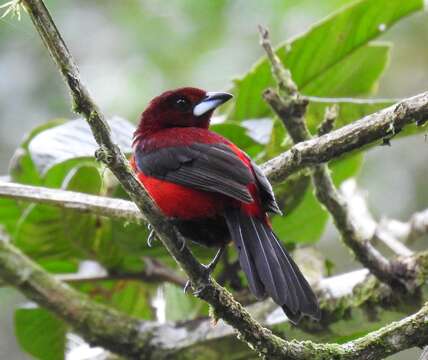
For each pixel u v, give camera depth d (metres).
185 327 10.48
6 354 15.90
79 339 12.21
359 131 7.82
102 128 6.64
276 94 8.83
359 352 7.12
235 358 10.20
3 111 17.27
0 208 11.77
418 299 9.04
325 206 9.20
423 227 12.15
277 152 10.25
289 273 7.20
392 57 18.14
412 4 10.84
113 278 11.62
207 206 7.88
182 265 7.02
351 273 9.62
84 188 10.99
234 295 10.63
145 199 6.85
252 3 17.14
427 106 7.41
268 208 7.86
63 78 6.61
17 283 10.59
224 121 10.66
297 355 7.10
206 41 17.44
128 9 17.89
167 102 9.72
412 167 17.06
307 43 10.98
